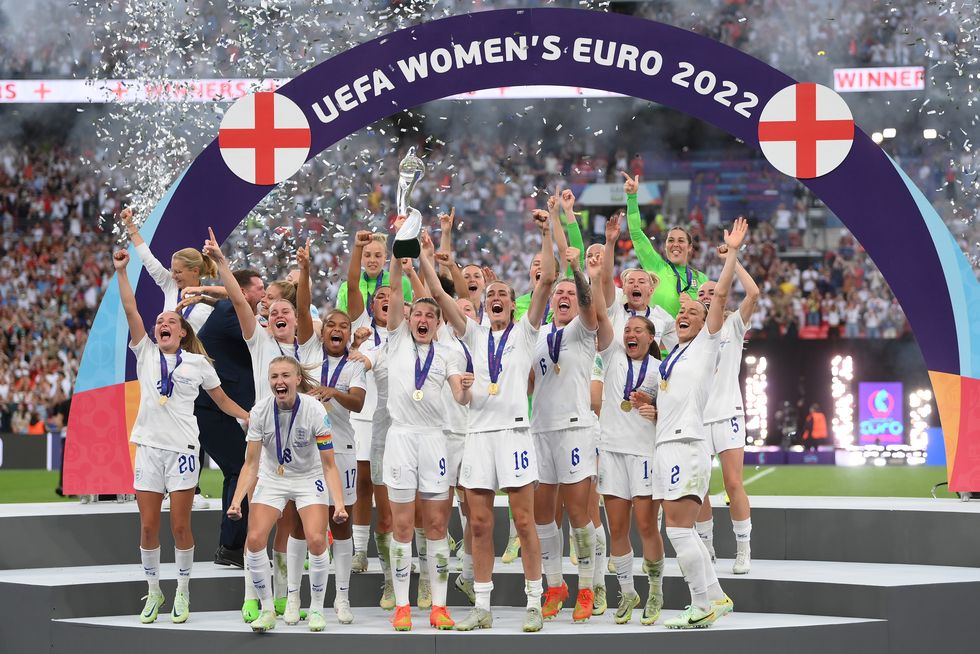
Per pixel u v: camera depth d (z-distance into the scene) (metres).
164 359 11.00
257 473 10.40
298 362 10.67
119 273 11.12
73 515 13.24
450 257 11.68
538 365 10.96
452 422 11.52
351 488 11.26
